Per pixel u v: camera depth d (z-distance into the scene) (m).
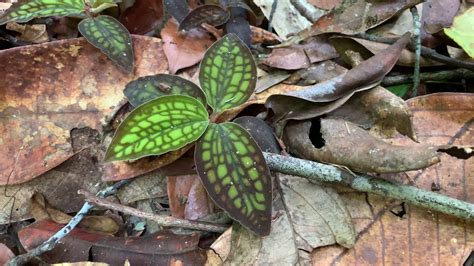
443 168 0.18
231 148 0.17
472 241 0.17
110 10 0.23
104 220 0.19
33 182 0.19
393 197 0.17
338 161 0.18
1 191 0.19
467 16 0.22
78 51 0.20
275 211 0.18
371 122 0.19
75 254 0.17
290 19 0.23
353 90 0.19
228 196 0.16
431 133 0.19
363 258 0.17
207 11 0.21
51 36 0.23
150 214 0.18
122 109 0.20
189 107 0.18
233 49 0.19
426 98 0.19
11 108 0.19
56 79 0.20
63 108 0.20
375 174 0.18
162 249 0.17
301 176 0.18
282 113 0.19
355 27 0.21
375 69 0.19
